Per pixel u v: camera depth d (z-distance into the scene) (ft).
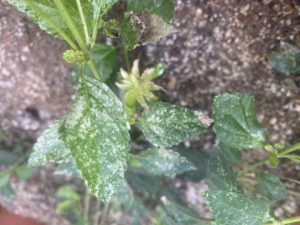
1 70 0.49
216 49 0.43
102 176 0.32
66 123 0.32
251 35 0.41
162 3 0.38
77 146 0.31
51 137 0.38
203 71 0.45
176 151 0.44
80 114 0.32
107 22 0.37
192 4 0.41
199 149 0.50
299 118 0.44
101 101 0.31
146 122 0.38
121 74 0.39
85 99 0.32
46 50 0.46
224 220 0.36
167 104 0.37
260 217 0.35
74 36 0.31
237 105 0.38
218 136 0.39
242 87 0.45
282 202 0.49
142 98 0.37
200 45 0.43
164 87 0.47
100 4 0.32
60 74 0.49
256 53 0.42
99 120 0.31
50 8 0.32
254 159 0.48
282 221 0.35
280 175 0.47
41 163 0.39
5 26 0.44
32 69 0.48
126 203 0.50
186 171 0.47
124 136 0.32
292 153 0.45
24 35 0.45
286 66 0.41
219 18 0.41
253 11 0.39
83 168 0.32
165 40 0.44
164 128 0.37
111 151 0.32
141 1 0.38
